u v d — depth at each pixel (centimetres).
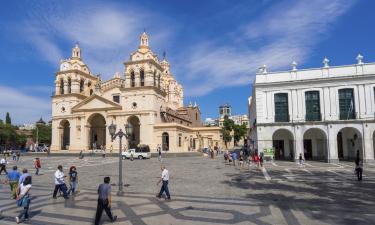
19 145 9431
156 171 2816
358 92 3672
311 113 3812
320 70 3828
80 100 6975
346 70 3750
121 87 6378
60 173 1577
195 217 1158
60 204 1427
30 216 1209
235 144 10262
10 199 1555
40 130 9888
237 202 1415
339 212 1209
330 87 3766
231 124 9200
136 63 6325
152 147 6028
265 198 1502
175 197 1555
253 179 2191
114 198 1543
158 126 6100
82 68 7188
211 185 1934
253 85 4234
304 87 3844
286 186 1859
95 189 1867
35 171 2995
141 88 6225
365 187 1794
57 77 7025
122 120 6278
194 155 5853
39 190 1848
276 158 4078
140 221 1110
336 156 3606
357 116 3641
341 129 3700
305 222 1076
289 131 3809
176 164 3600
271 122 3878
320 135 3991
